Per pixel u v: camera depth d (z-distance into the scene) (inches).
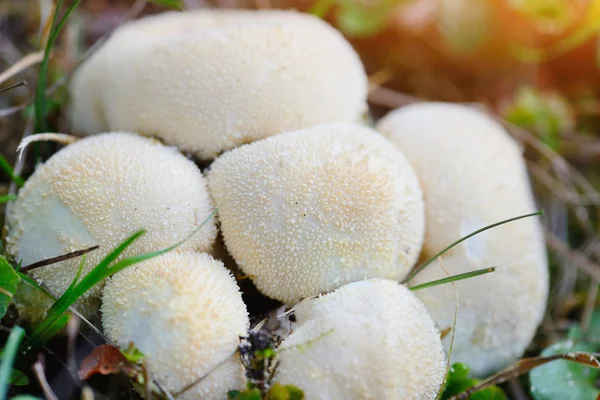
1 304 6.5
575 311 8.4
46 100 8.0
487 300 7.3
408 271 7.2
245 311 6.7
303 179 6.7
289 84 7.2
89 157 6.8
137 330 6.4
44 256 6.7
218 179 7.0
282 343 6.5
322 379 6.3
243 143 7.2
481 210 7.4
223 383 6.4
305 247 6.7
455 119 7.9
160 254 6.5
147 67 7.3
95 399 6.8
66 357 7.0
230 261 7.1
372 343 6.4
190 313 6.3
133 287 6.5
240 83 7.1
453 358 7.3
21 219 6.8
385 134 8.0
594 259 8.7
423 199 7.5
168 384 6.3
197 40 7.2
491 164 7.7
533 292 7.5
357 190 6.8
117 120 7.4
